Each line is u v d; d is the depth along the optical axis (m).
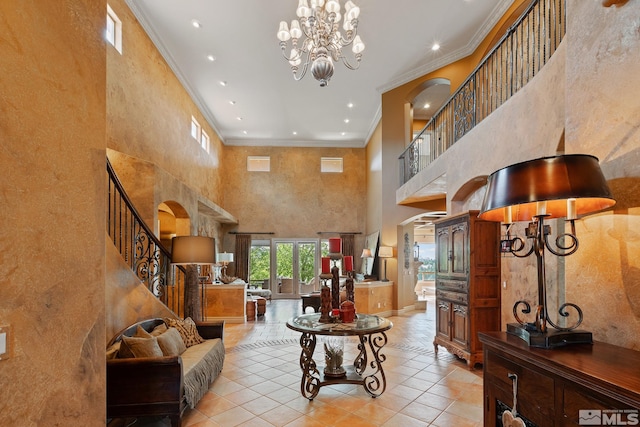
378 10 5.88
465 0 5.66
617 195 1.64
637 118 1.56
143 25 5.86
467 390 3.70
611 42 1.71
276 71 7.71
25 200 1.23
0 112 1.14
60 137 1.42
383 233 8.88
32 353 1.24
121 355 2.83
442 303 5.11
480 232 4.46
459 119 5.93
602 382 1.19
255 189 12.08
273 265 11.95
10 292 1.16
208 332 4.23
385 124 8.77
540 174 1.57
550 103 3.14
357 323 3.69
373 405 3.33
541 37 5.16
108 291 3.27
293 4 5.63
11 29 1.20
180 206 6.45
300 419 3.04
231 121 10.59
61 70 1.44
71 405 1.43
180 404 2.70
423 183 6.76
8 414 1.13
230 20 6.02
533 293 3.54
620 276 1.63
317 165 12.26
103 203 1.69
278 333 6.46
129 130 5.43
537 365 1.49
